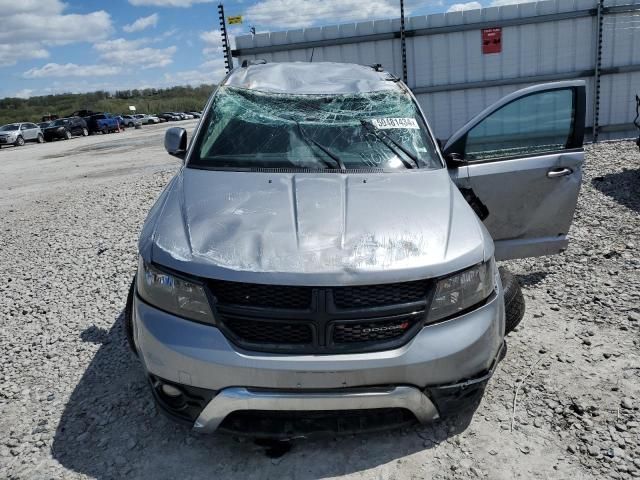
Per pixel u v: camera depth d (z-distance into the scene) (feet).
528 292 14.94
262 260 8.21
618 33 34.73
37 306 15.61
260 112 12.35
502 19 34.68
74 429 9.78
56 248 21.59
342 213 9.30
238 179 10.52
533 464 8.64
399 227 9.00
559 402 10.09
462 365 8.45
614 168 27.86
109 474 8.64
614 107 36.01
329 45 35.96
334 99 12.89
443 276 8.38
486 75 35.70
